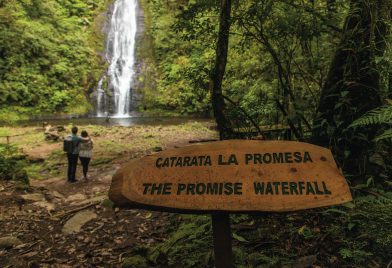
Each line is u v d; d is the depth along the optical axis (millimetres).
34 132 18109
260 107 5660
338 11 4863
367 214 3303
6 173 8523
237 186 2307
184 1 31328
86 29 33562
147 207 2391
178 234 4066
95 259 4324
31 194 7277
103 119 26609
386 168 4129
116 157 12141
